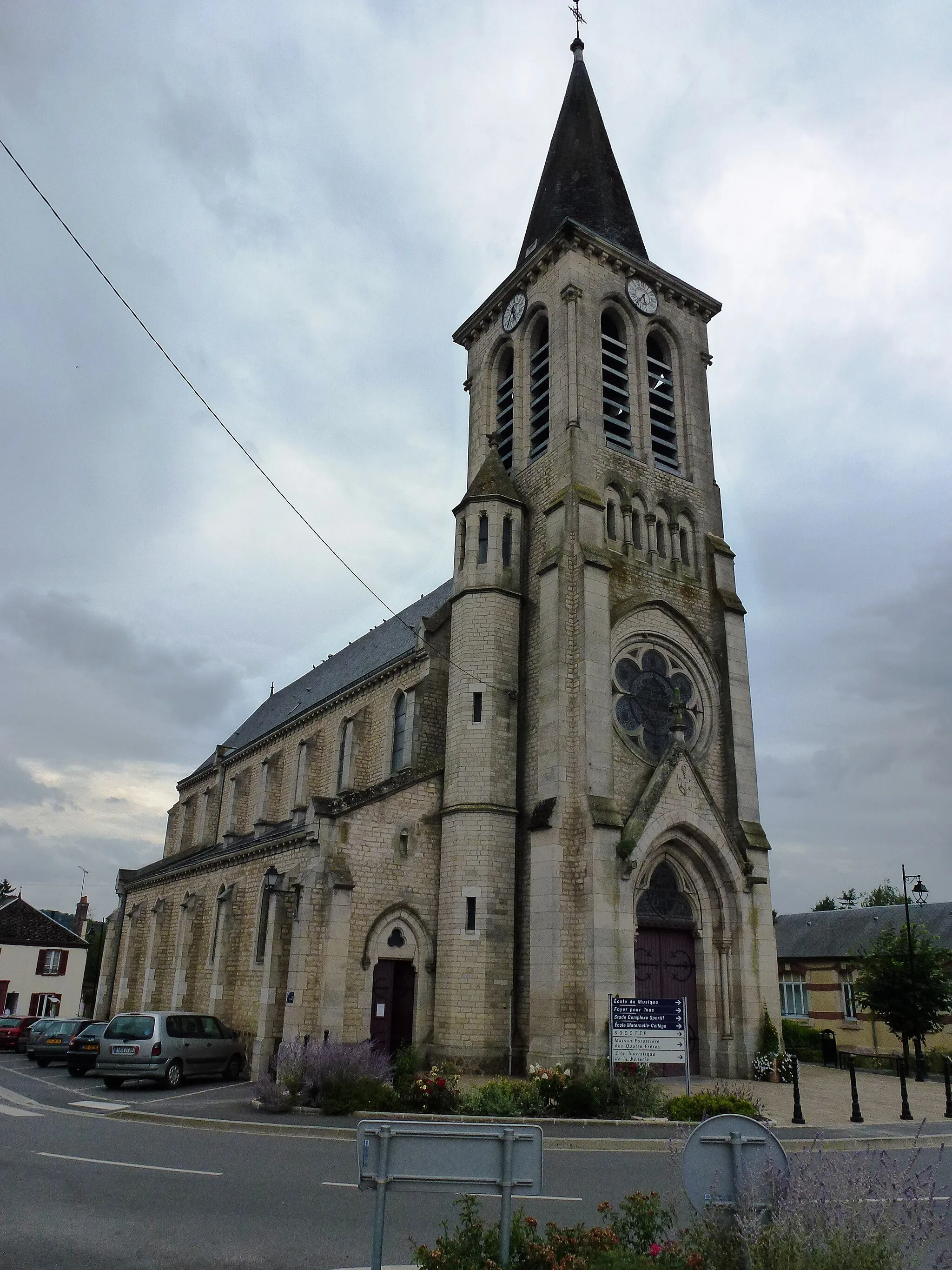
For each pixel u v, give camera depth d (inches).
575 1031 904.9
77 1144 580.7
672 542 1236.5
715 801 1113.4
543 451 1267.2
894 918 1984.5
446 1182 270.5
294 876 1093.1
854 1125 713.6
